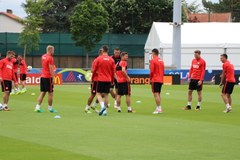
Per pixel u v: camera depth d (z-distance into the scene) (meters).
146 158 17.88
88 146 20.19
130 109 33.97
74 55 102.44
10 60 34.53
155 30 84.31
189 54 81.62
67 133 23.55
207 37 82.19
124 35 103.06
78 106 37.72
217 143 21.09
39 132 23.86
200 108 37.47
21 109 35.09
